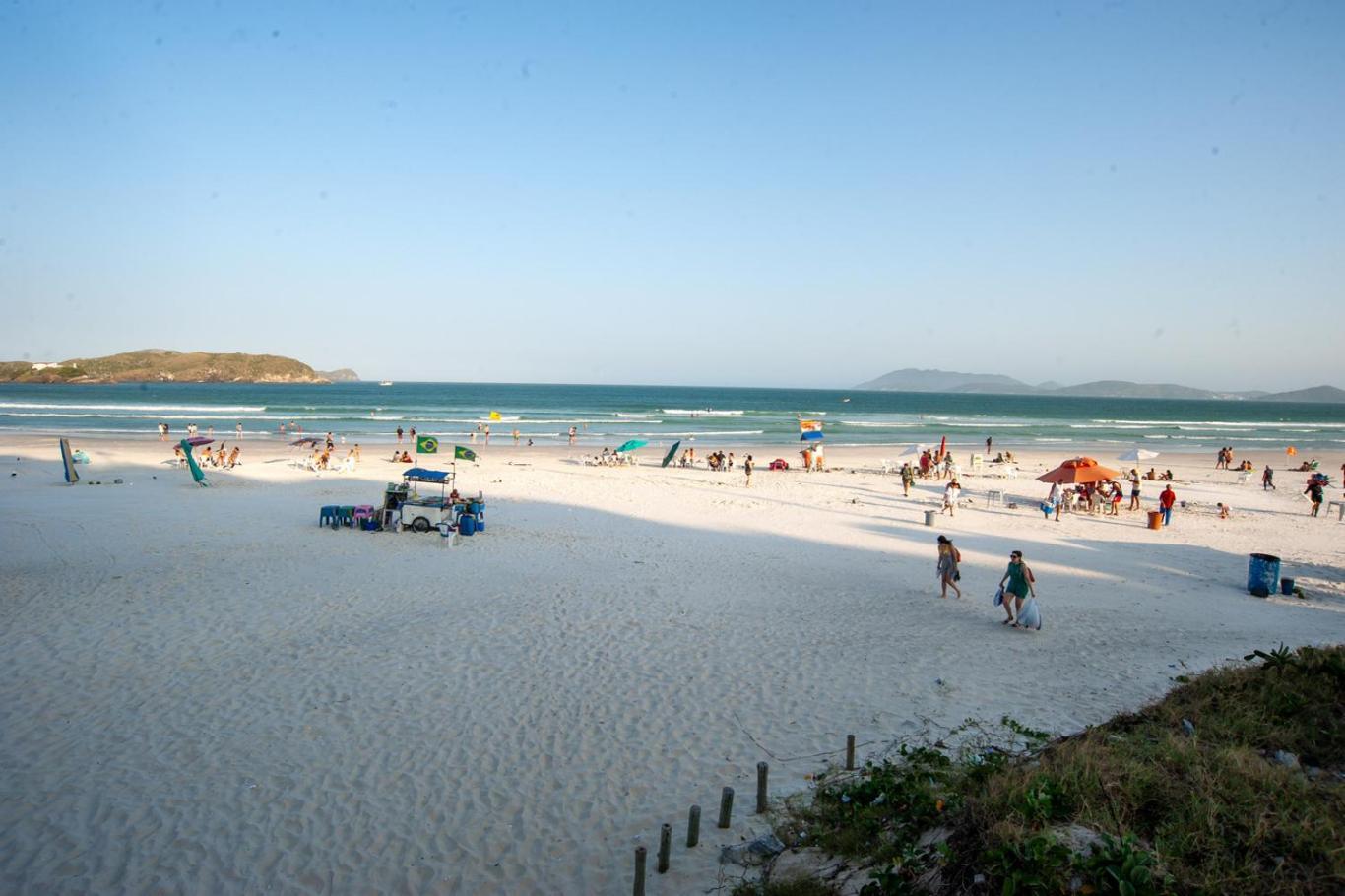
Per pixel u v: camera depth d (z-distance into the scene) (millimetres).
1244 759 6875
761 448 50625
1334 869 5195
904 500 28734
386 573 15891
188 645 11523
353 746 8672
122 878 6402
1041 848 5402
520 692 10242
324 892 6312
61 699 9594
